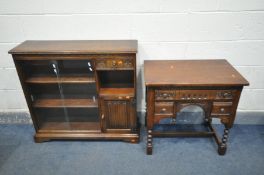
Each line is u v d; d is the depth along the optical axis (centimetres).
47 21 195
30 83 194
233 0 183
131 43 187
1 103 234
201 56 207
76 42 193
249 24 191
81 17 193
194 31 196
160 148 204
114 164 187
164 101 168
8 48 207
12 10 190
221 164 185
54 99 208
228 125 177
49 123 220
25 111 238
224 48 202
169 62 198
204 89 161
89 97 210
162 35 199
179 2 185
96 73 178
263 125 232
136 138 205
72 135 208
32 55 170
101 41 195
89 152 200
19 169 183
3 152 202
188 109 229
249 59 206
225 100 165
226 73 171
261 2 182
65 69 202
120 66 175
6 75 220
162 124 237
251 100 224
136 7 188
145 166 184
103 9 190
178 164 186
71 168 183
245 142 209
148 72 175
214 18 190
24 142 214
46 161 191
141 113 233
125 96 187
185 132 206
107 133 207
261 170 178
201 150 201
